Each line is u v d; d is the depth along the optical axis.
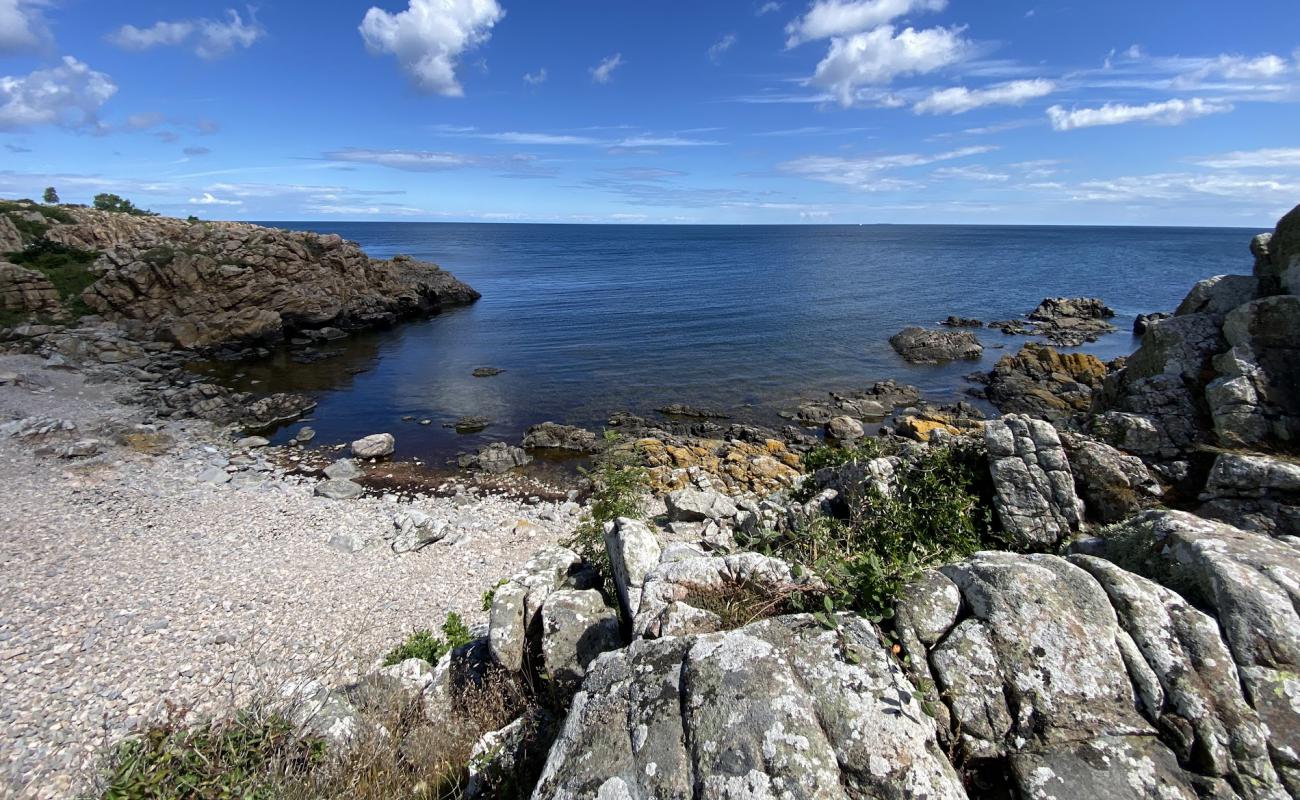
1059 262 115.88
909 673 4.51
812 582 5.44
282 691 8.32
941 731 4.26
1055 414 29.84
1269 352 10.80
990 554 5.52
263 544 17.34
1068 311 55.88
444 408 32.56
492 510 20.75
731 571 5.97
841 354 43.28
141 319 41.34
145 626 12.93
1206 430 10.67
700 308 62.28
